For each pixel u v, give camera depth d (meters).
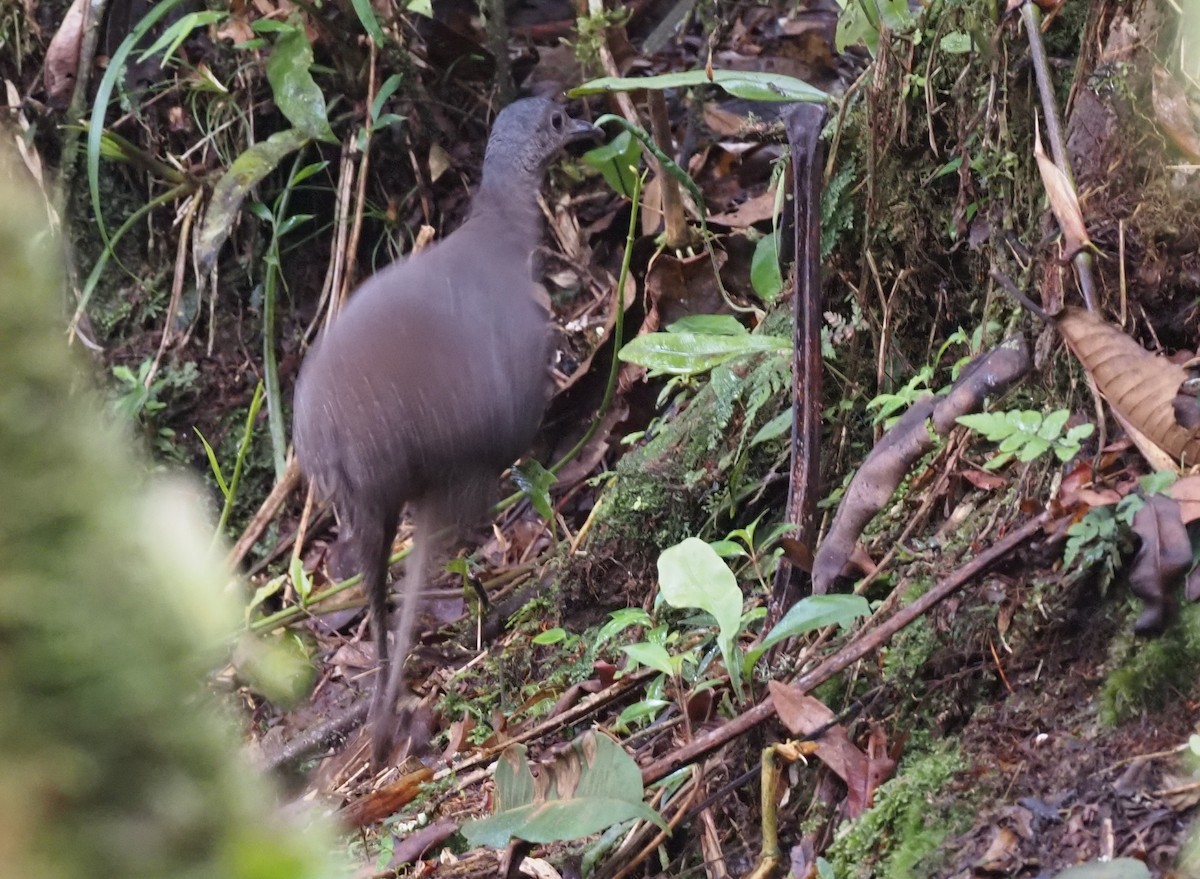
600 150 8.24
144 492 1.43
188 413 9.37
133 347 9.52
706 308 7.93
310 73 9.34
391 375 5.71
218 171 9.52
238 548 8.43
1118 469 4.38
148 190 9.61
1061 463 4.50
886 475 4.70
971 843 3.63
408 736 6.52
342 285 9.23
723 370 6.71
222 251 9.59
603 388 8.30
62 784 1.25
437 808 5.48
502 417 5.96
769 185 8.23
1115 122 4.90
